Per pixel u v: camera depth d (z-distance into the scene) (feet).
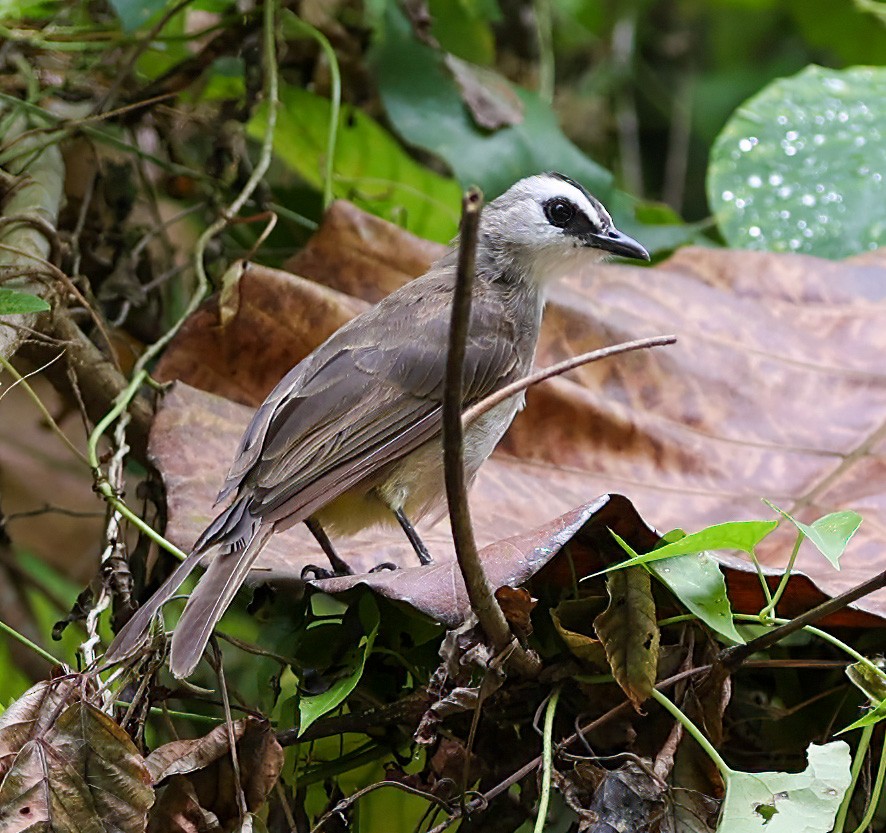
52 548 41.34
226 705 23.66
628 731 24.25
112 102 37.09
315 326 32.35
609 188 38.86
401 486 28.84
